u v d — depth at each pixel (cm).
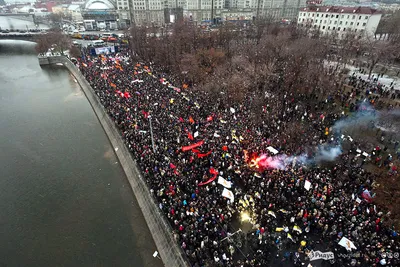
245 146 4328
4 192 4341
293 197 3381
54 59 12525
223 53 8800
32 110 7381
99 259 3238
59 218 3831
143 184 3803
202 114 5481
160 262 3116
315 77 6688
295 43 9081
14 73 11012
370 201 3225
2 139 5909
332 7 13725
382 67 8850
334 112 5591
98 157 5153
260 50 8806
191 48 9875
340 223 2972
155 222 3366
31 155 5303
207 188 3491
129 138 4741
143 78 7962
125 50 12212
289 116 5366
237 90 6481
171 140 4534
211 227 3038
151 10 19438
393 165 3834
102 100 6569
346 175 3697
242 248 2888
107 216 3822
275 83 7012
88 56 11119
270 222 3112
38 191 4344
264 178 3631
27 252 3372
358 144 4484
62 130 6219
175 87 7069
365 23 12338
